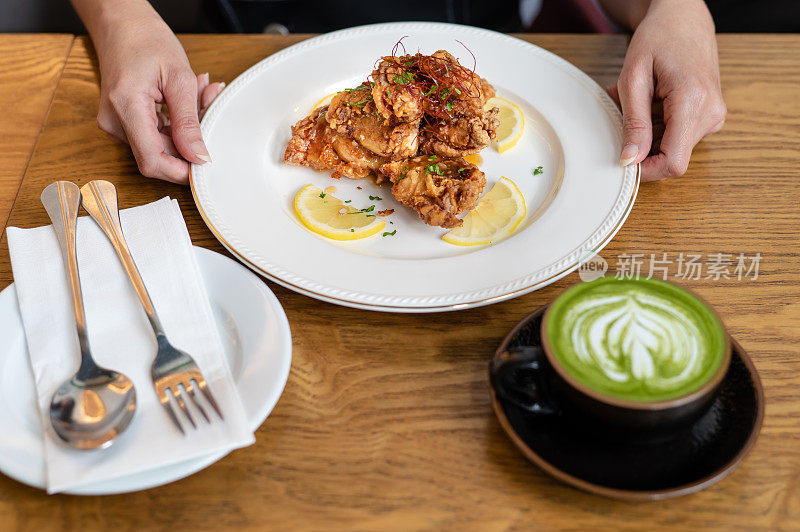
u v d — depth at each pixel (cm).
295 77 67
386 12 91
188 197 60
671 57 62
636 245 56
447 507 45
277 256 55
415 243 57
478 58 68
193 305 50
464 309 53
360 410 49
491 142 63
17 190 61
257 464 47
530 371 47
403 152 60
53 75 70
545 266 53
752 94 66
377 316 53
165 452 44
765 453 46
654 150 63
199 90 67
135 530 45
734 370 46
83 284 52
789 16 88
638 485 44
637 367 43
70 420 46
